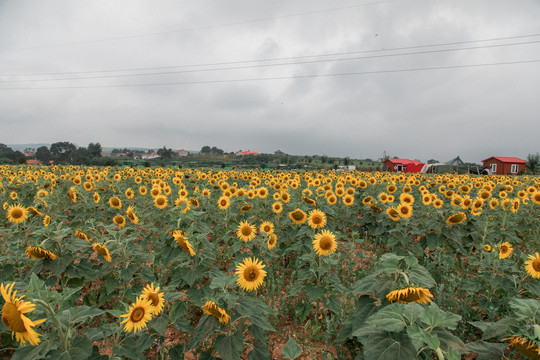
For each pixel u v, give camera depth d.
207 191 10.29
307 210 7.65
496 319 5.11
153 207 10.09
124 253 4.93
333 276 4.93
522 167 71.12
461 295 5.79
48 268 4.46
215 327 3.43
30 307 2.35
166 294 3.79
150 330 3.71
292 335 5.05
